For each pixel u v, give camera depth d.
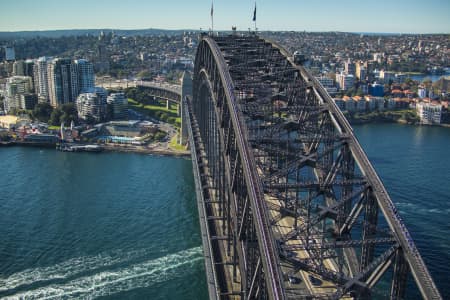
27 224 130.12
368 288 54.44
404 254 56.16
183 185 164.75
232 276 77.81
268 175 74.62
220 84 98.38
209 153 129.25
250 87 92.44
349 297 64.69
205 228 93.88
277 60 108.50
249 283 61.69
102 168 190.38
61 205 144.38
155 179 173.00
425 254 109.75
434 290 51.44
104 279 103.31
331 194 71.62
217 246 88.19
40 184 166.62
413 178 160.62
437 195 144.88
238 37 133.12
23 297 97.06
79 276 104.44
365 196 66.25
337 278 55.75
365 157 69.81
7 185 165.38
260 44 122.75
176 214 136.88
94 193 156.00
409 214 131.12
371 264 56.34
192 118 180.88
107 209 140.88
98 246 117.38
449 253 110.00
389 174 165.00
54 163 199.88
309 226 64.69
